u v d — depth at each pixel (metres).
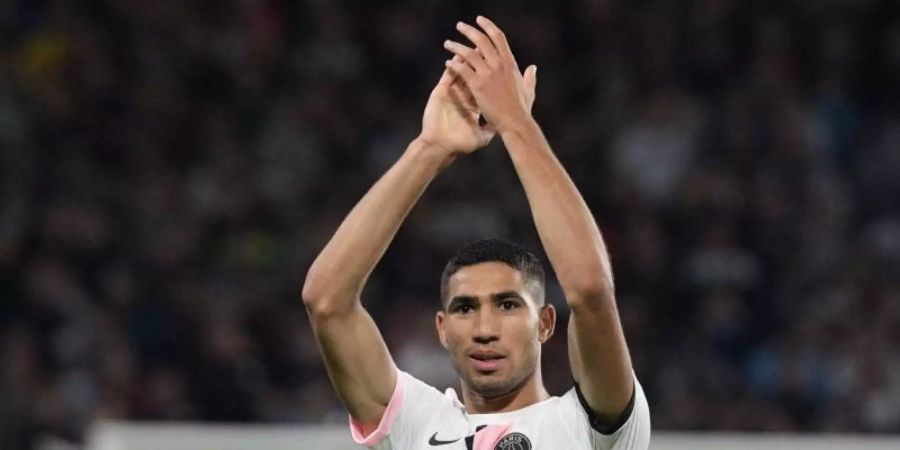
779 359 49.59
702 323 50.69
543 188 18.33
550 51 59.44
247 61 58.78
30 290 49.94
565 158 56.62
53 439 45.16
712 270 52.34
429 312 48.38
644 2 60.91
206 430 37.56
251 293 51.00
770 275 52.94
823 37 61.00
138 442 37.50
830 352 49.88
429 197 53.00
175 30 59.25
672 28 60.44
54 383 47.44
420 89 59.12
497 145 54.75
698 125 57.66
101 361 48.25
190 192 54.44
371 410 19.41
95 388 47.38
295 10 60.62
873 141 58.81
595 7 60.31
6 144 54.75
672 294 52.34
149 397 47.34
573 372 18.94
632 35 60.25
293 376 48.72
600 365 18.27
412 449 19.20
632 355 49.47
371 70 59.34
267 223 53.84
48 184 53.75
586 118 58.22
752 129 57.47
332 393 46.94
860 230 55.62
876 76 60.84
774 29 60.59
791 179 55.81
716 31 60.50
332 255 18.98
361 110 58.00
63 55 58.03
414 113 58.34
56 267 50.56
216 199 54.22
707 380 48.75
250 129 57.16
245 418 47.50
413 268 50.97
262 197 54.59
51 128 55.94
